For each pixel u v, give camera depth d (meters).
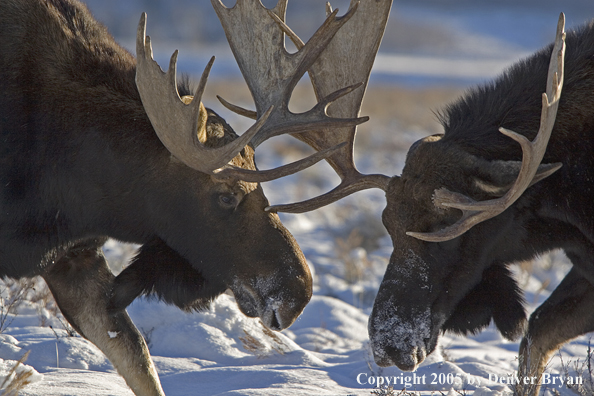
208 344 14.53
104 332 11.54
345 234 26.36
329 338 16.38
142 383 11.50
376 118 68.31
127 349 11.52
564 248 12.17
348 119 11.59
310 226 28.86
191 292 11.58
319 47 11.84
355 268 21.56
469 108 12.23
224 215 11.04
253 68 12.00
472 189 11.23
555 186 11.63
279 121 11.73
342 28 12.87
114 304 11.46
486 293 12.30
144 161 10.98
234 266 11.18
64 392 11.24
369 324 11.41
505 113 11.85
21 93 10.68
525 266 21.28
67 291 11.53
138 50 10.16
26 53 10.78
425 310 11.37
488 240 11.64
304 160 10.70
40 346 13.47
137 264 11.46
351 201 32.75
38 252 11.00
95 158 10.95
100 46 11.41
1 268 10.98
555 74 10.03
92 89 11.01
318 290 20.11
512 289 12.41
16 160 10.64
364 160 43.75
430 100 84.62
